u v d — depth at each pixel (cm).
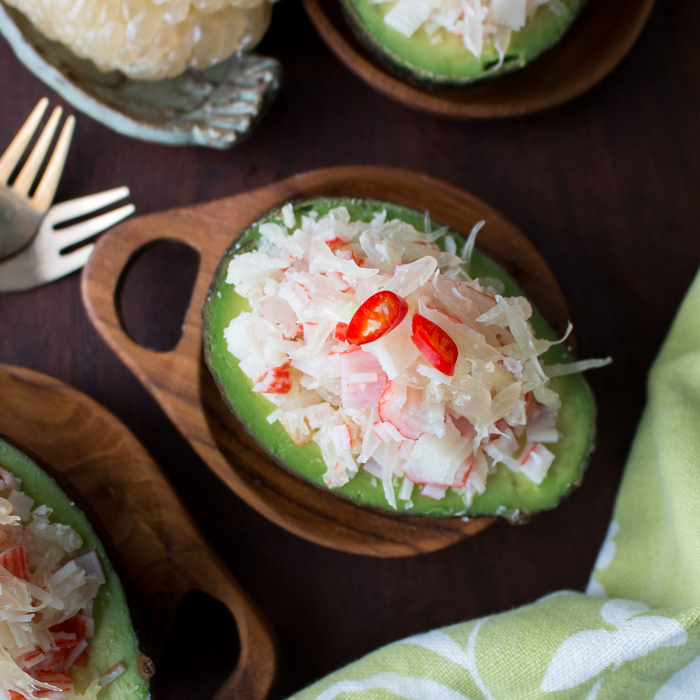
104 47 53
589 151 57
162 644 52
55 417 52
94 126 56
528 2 52
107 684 49
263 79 54
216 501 55
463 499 50
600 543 55
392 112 57
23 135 54
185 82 55
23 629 47
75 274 55
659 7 57
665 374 53
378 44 53
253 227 50
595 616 51
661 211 57
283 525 52
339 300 48
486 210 54
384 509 50
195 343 53
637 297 56
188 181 56
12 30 52
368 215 50
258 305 49
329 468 50
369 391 48
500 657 51
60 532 49
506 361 48
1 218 54
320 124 56
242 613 52
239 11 53
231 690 52
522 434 50
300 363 49
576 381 50
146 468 52
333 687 51
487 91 56
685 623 50
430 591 55
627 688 51
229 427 53
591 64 55
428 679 51
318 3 55
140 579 52
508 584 55
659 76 57
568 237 56
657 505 53
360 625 55
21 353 55
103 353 55
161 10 52
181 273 56
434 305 48
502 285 50
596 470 56
